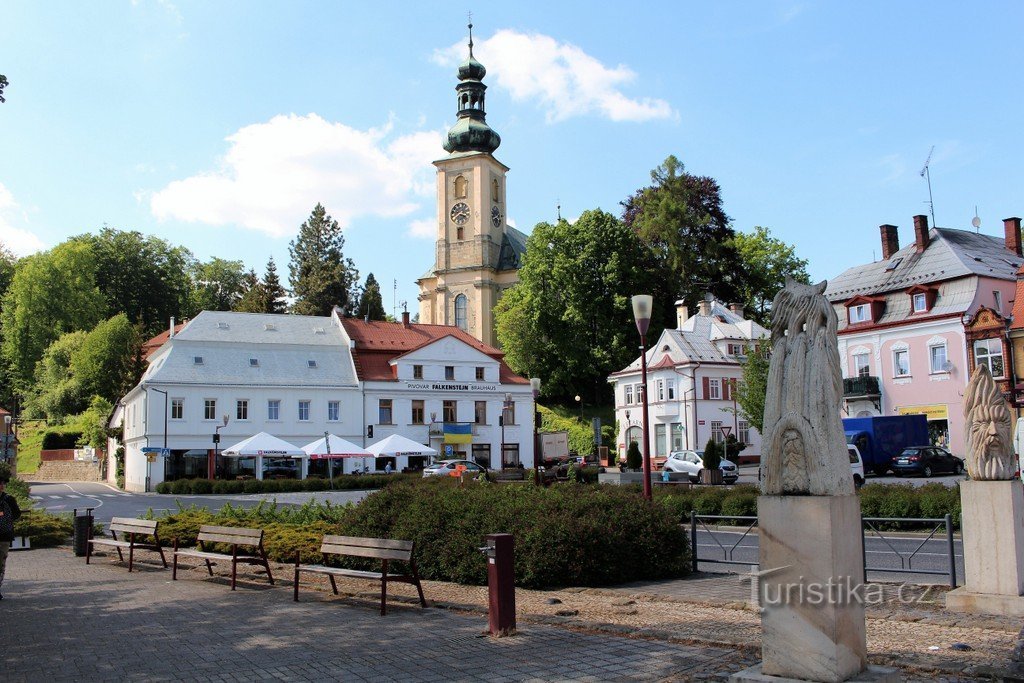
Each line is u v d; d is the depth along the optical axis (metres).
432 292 99.88
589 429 73.88
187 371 58.81
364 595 12.61
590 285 77.81
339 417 63.38
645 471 18.23
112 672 8.36
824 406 6.34
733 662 7.91
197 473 57.75
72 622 11.08
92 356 88.31
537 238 79.25
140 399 58.41
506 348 79.94
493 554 9.62
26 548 20.97
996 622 9.34
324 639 9.63
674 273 81.81
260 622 10.79
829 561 6.07
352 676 7.95
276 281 99.12
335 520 19.19
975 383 10.39
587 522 13.00
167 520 19.00
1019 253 53.12
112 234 108.31
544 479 33.34
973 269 47.25
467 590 12.80
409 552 11.03
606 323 77.38
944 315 47.31
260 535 13.73
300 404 62.19
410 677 7.84
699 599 11.47
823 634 6.06
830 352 6.43
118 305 105.25
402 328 71.12
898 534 18.16
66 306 95.44
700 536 19.53
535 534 12.77
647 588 12.68
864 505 19.91
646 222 82.50
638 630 9.43
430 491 15.11
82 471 73.19
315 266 99.56
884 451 43.97
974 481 10.32
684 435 63.59
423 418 66.31
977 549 10.20
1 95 14.92
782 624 6.25
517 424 69.81
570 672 7.82
